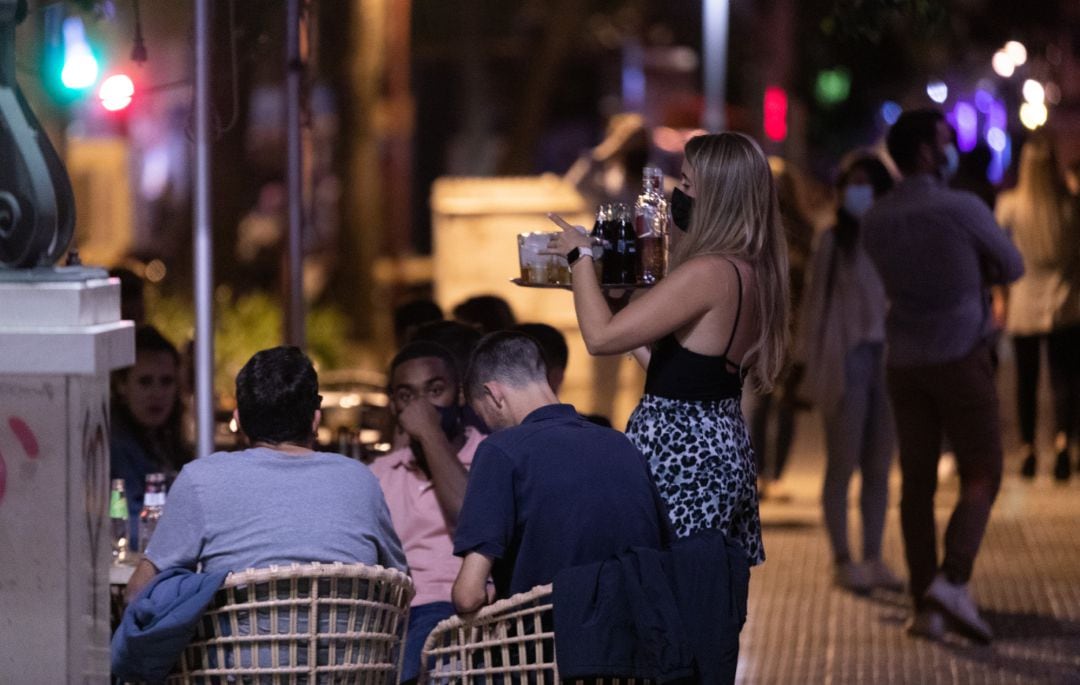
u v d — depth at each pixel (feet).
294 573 28.66
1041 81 95.20
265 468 31.12
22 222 26.71
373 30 119.34
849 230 57.88
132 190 131.64
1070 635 51.85
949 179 52.85
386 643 30.32
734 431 32.83
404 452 40.04
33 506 26.63
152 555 30.45
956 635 51.93
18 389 26.55
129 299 49.57
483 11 178.91
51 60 45.60
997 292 73.82
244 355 89.15
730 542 30.42
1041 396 96.99
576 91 198.08
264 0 50.57
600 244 34.32
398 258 134.31
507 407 32.68
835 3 53.21
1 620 26.78
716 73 134.92
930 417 51.34
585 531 30.53
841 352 58.13
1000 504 73.72
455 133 192.34
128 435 44.37
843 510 59.26
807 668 48.29
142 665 28.50
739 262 32.60
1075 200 74.43
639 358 36.88
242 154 111.65
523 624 29.86
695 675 29.32
